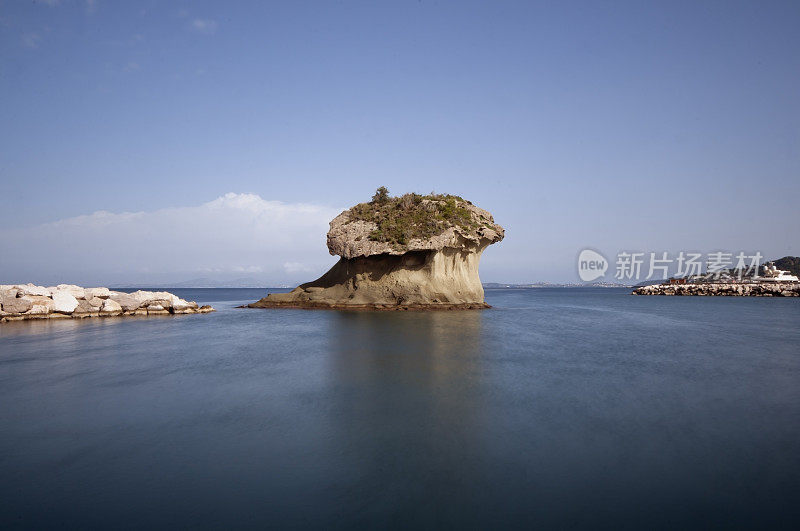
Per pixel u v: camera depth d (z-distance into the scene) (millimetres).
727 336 26391
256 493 6973
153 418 10500
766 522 6160
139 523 6184
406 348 20391
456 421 10211
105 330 28406
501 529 5957
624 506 6551
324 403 11609
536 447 8719
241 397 12195
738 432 9602
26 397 12320
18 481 7438
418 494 6914
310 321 33812
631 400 11992
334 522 6160
